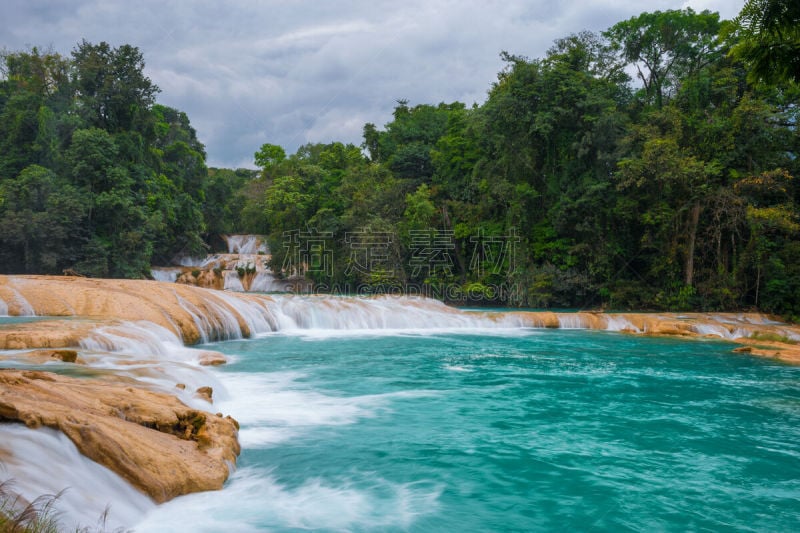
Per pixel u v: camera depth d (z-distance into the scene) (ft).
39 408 16.51
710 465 24.18
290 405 33.42
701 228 109.50
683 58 126.00
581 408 34.40
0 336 36.17
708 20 120.47
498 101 117.60
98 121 143.33
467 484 21.45
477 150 141.28
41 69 156.87
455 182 144.46
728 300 104.42
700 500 20.35
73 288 56.59
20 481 13.35
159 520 16.49
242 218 212.02
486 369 48.08
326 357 52.75
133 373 29.94
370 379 42.47
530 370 48.03
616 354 58.75
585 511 19.24
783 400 37.24
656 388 41.04
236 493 19.51
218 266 166.40
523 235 119.65
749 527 18.21
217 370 44.01
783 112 110.32
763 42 26.09
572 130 115.96
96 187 130.93
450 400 35.96
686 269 107.65
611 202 110.73
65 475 14.92
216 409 30.66
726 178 107.55
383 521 17.87
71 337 38.50
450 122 152.56
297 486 20.59
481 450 25.66
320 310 77.92
